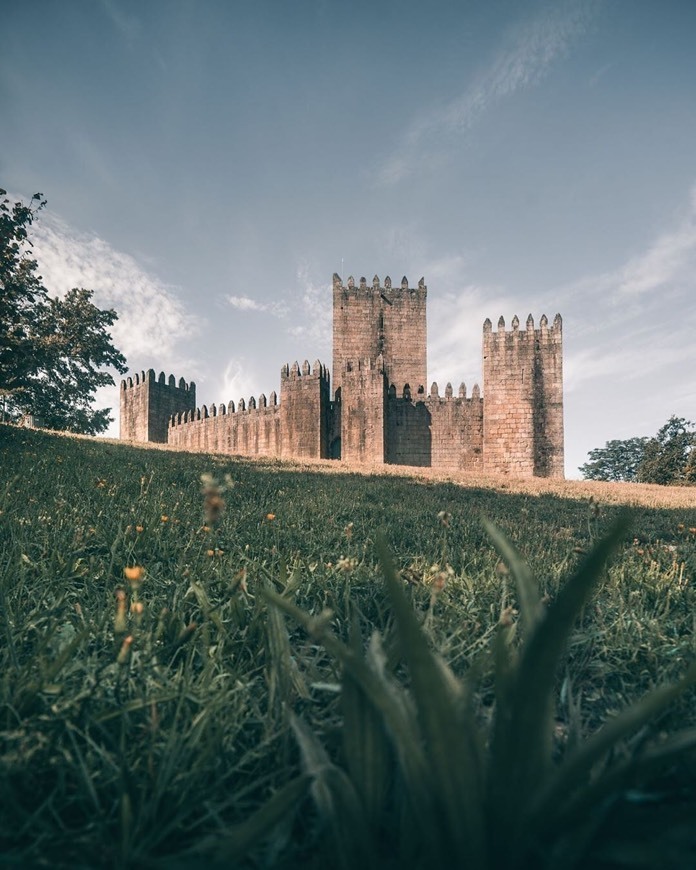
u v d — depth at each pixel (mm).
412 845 1155
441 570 4062
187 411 56844
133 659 2172
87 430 44250
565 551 5160
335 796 1182
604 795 997
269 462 19500
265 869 1197
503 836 1008
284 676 2078
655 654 2625
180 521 5426
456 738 979
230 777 1717
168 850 1405
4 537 4074
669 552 5359
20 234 17469
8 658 2207
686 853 926
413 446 41156
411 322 50938
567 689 2166
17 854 1310
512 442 39625
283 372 43344
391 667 1972
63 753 1605
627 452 91375
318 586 3506
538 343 40000
